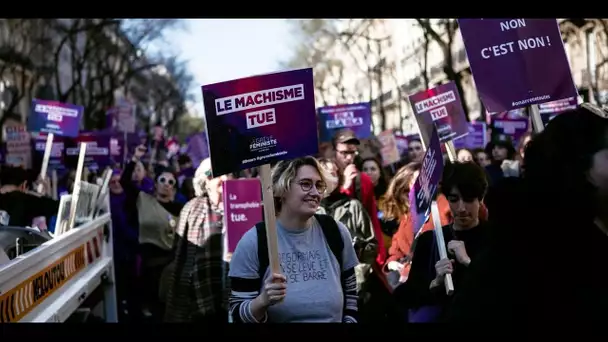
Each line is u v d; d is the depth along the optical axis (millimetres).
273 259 4328
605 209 2566
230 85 4402
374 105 71125
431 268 5125
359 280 7406
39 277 5078
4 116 39531
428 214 5141
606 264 2555
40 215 8203
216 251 8328
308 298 4520
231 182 8195
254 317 4367
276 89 4465
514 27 6121
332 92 76875
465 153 11625
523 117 16578
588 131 2594
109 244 8305
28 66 46562
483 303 2621
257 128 4441
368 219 7465
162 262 10484
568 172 2574
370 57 66875
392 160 15195
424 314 5000
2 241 5555
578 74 34594
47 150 9500
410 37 60844
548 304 2555
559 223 2570
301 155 4484
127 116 25297
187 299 8320
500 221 2650
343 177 7719
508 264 2609
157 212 10523
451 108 7270
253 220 8203
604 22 31516
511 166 11555
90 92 48938
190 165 19344
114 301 8180
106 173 8023
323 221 4762
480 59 6125
